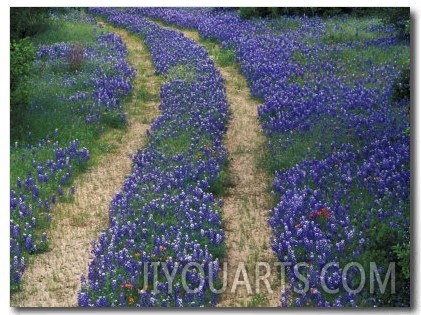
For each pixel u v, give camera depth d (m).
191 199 12.32
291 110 17.55
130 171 14.54
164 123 17.17
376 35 26.28
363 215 11.02
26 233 11.12
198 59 24.19
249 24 30.67
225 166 14.46
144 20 34.28
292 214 11.25
